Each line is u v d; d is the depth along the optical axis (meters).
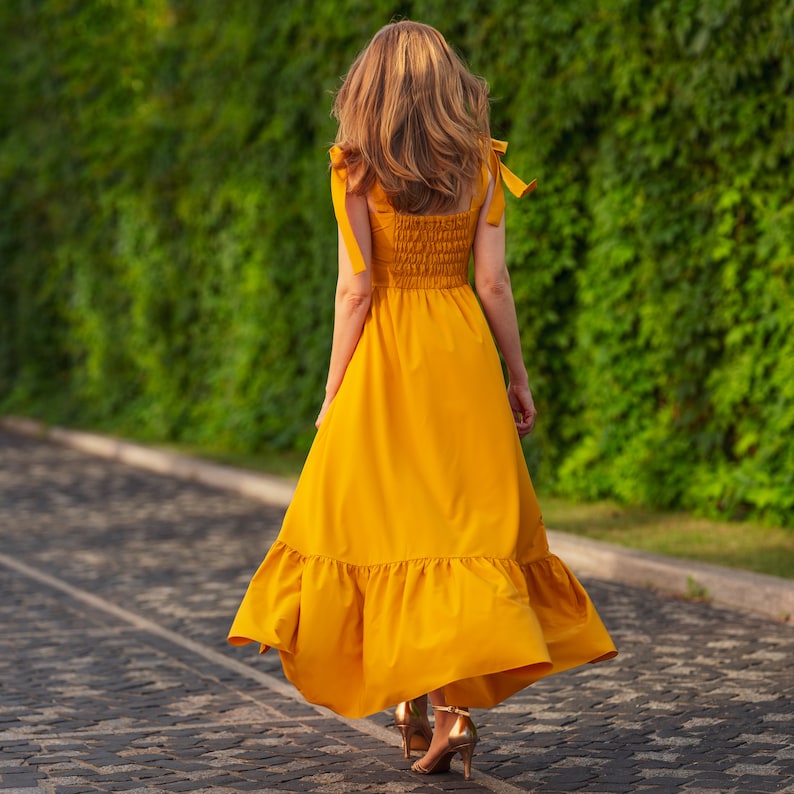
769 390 10.21
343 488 4.78
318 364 14.70
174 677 6.76
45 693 6.43
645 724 5.82
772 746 5.46
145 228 17.36
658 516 10.88
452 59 4.81
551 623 4.92
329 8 13.81
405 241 4.86
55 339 20.06
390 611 4.66
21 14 19.94
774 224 9.91
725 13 9.72
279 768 5.26
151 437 17.41
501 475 4.81
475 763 5.31
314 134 14.54
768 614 7.98
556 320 11.74
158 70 17.12
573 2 10.97
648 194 10.73
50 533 11.09
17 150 20.19
